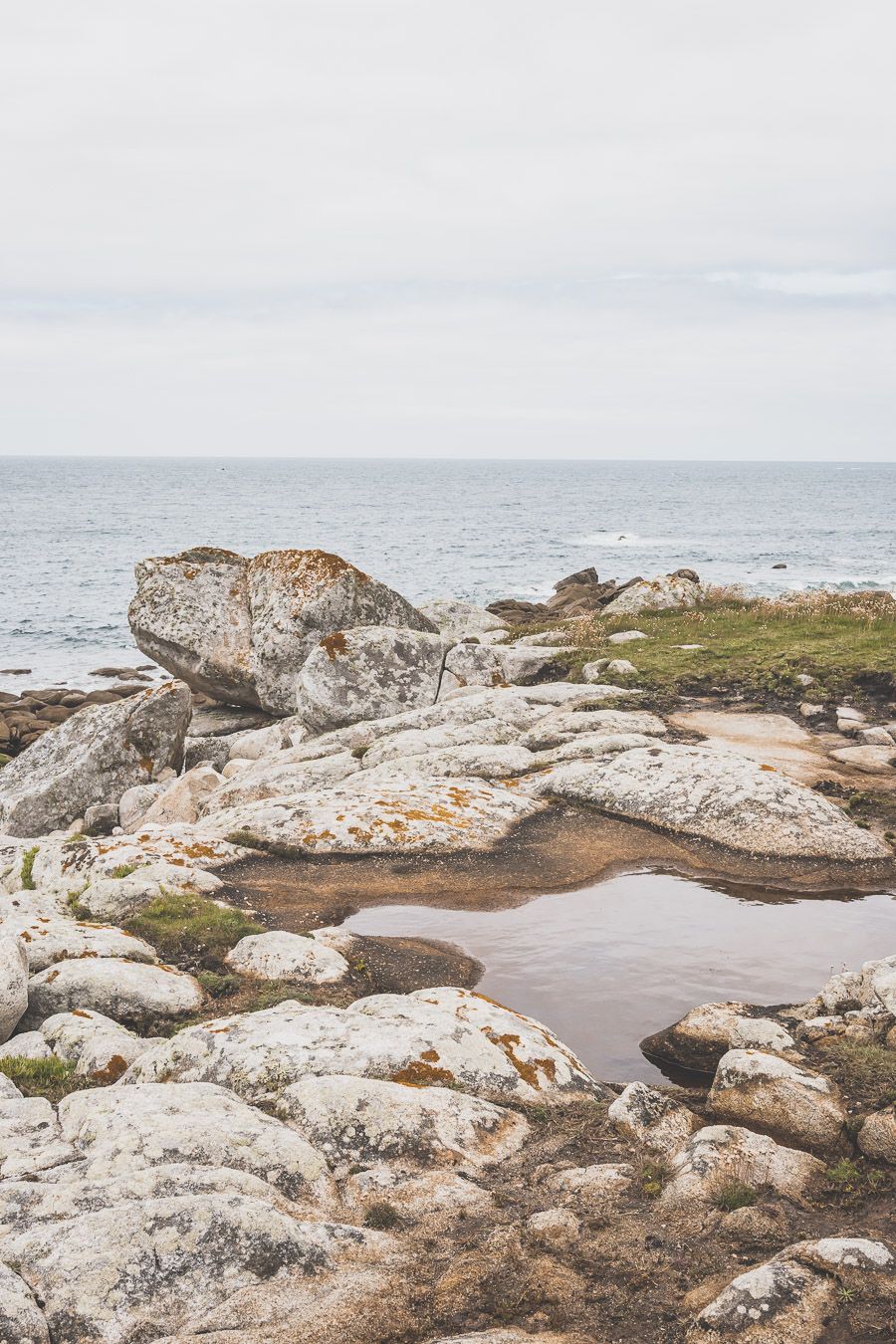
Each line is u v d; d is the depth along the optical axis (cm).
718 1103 768
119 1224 575
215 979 1080
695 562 8856
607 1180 665
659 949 1150
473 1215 634
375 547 10462
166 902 1262
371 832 1498
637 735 1889
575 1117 770
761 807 1468
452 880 1375
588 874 1381
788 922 1216
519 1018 894
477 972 1105
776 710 2148
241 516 15962
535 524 14400
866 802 1575
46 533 12244
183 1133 679
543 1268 580
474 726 2022
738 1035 862
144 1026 1000
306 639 2794
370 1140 704
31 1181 641
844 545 11019
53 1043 925
